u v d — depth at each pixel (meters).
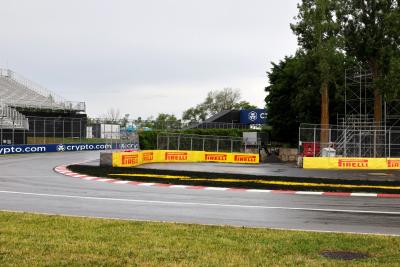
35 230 10.77
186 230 11.04
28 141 52.44
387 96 41.31
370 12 45.03
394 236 10.61
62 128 56.97
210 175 26.47
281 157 46.84
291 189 20.58
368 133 39.41
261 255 8.66
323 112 45.97
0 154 45.66
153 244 9.46
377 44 44.47
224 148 47.75
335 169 33.78
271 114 64.12
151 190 20.05
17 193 18.75
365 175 28.86
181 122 60.06
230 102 130.75
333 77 44.97
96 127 61.91
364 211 14.81
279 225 12.38
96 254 8.54
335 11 45.34
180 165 36.53
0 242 9.41
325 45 43.38
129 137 53.88
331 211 14.77
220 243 9.62
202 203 16.33
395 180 25.44
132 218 13.34
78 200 16.91
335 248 9.34
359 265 8.00
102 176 25.52
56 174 26.88
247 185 21.72
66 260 8.05
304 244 9.64
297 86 55.78
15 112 53.38
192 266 7.79
